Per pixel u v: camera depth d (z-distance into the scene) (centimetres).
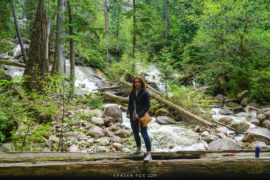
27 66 827
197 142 634
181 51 2016
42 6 875
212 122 845
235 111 1018
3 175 217
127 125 795
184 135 695
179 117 930
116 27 2070
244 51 1344
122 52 2075
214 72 1414
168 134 698
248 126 747
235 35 1352
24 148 429
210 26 1384
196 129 746
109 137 636
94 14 1116
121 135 661
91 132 628
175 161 270
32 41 838
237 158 287
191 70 1591
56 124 620
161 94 1093
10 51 1633
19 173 222
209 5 1308
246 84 1306
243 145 594
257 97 1154
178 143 621
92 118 747
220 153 342
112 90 1348
